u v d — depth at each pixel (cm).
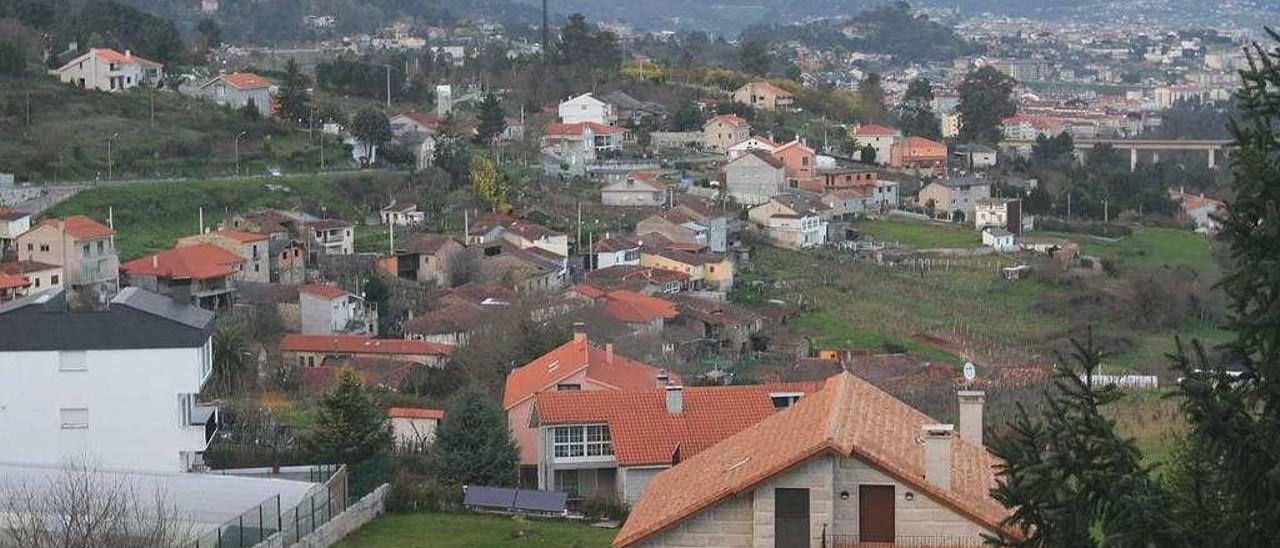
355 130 18575
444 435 7138
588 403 6762
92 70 19200
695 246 15738
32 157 16200
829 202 18588
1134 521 2738
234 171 17238
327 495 6025
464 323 11894
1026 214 19588
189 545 4969
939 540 3712
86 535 4366
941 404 8450
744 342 12762
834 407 4084
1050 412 2964
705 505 3781
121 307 6819
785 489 3738
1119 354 12638
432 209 16762
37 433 6788
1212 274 15225
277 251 14025
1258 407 2766
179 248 13100
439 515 6438
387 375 10388
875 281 15500
